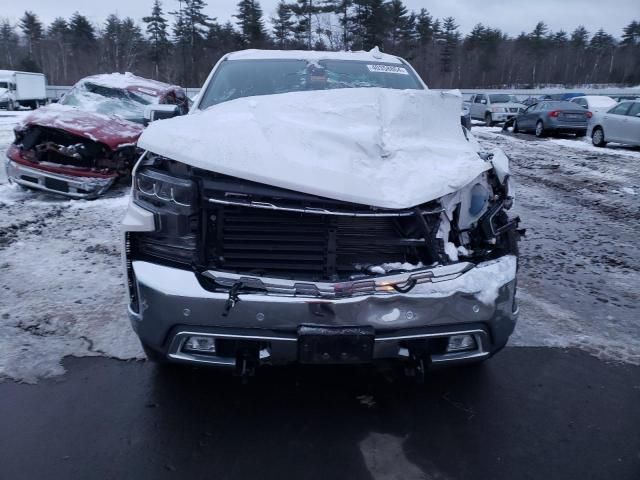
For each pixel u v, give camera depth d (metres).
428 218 2.64
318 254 2.57
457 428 2.77
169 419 2.77
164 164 2.77
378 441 2.65
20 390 2.97
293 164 2.52
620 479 2.43
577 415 2.91
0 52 62.38
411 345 2.55
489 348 2.69
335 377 3.20
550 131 19.28
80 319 3.81
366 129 2.88
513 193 2.85
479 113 26.12
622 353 3.61
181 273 2.48
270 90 4.08
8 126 18.17
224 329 2.44
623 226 7.12
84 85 9.89
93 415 2.79
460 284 2.52
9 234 5.87
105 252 5.32
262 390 3.05
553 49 71.38
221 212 2.52
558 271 5.21
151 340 2.55
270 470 2.43
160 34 53.31
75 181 7.29
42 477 2.35
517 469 2.48
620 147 16.03
